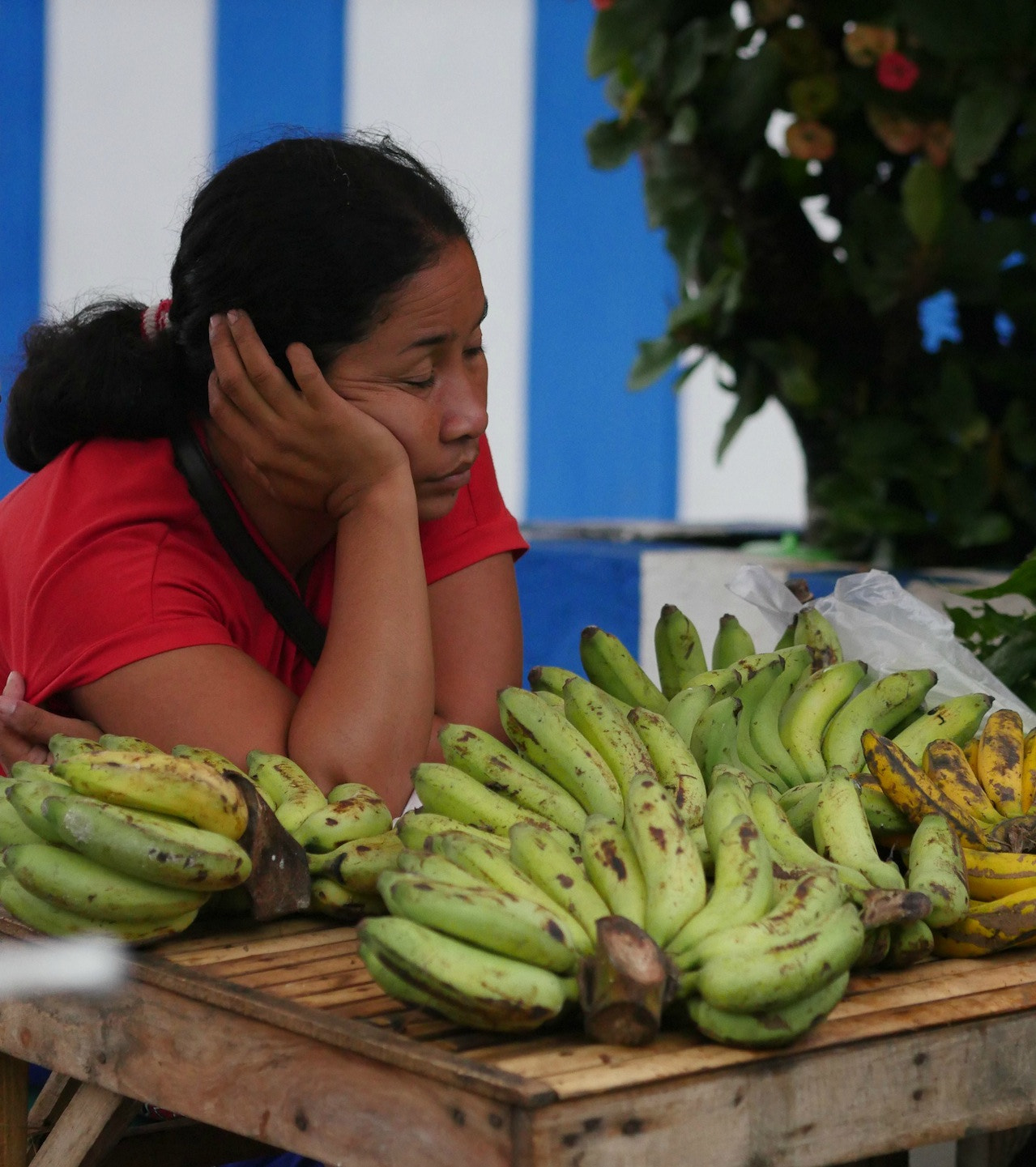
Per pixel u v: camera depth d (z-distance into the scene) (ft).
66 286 19.69
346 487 7.99
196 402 8.38
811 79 14.62
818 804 6.24
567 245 21.65
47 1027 5.87
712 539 18.61
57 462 8.36
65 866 5.53
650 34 15.14
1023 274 15.26
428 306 7.75
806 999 4.80
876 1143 4.98
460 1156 4.44
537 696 6.63
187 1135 7.46
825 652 8.32
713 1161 4.62
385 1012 5.07
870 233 14.96
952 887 5.56
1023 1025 5.32
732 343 16.12
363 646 7.69
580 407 22.11
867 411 15.96
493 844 5.77
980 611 13.34
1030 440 15.61
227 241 7.76
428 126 20.75
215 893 6.06
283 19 20.12
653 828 5.42
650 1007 4.62
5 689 7.95
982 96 13.64
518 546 9.64
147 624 7.77
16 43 19.04
